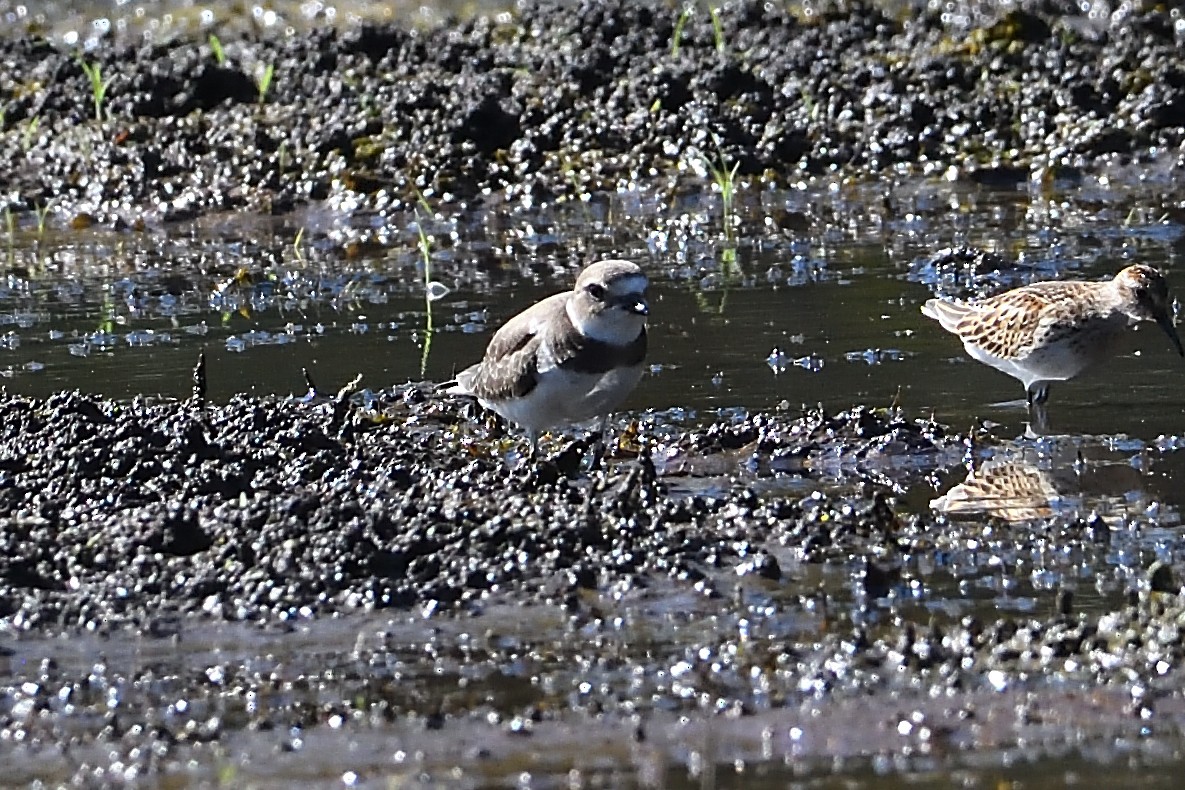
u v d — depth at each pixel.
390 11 29.55
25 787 9.33
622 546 11.97
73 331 18.20
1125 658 10.28
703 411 15.18
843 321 17.61
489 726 9.84
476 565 11.66
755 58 25.67
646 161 23.55
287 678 10.45
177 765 9.52
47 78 26.22
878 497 12.61
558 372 12.97
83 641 10.89
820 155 23.48
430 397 15.70
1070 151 23.08
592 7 27.08
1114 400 15.28
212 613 11.20
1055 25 26.12
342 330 17.98
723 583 11.55
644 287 12.84
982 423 14.77
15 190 23.58
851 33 26.31
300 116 24.44
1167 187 22.16
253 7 30.41
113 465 13.19
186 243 21.88
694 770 9.34
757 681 10.27
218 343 17.66
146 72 25.34
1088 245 19.89
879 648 10.56
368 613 11.20
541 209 22.66
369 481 13.20
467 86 24.59
